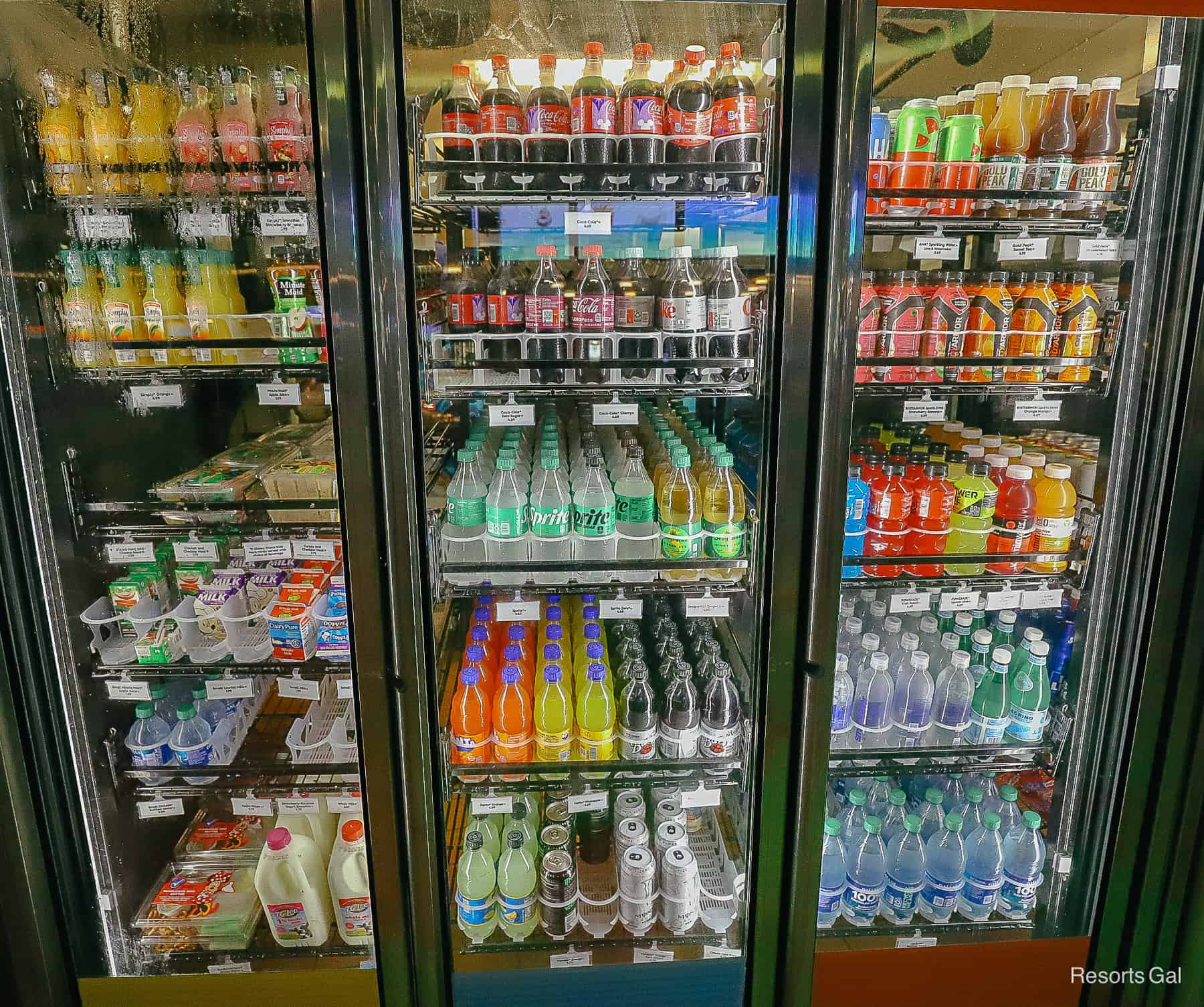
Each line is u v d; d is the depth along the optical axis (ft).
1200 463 4.83
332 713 6.11
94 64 5.06
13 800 4.80
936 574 5.70
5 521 4.67
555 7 4.85
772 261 4.53
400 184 4.19
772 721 5.01
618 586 5.21
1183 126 4.57
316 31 4.06
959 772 6.17
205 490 5.34
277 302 5.17
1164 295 4.76
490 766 5.28
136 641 5.42
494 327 5.21
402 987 5.28
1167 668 5.10
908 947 5.43
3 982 5.07
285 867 5.43
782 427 4.61
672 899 5.46
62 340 5.09
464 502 5.37
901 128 5.12
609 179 4.99
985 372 5.37
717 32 5.14
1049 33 5.18
